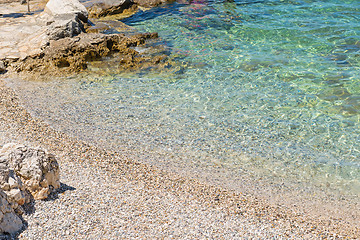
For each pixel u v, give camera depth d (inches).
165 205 283.6
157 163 362.9
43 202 253.8
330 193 331.6
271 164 369.7
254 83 533.3
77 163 336.2
